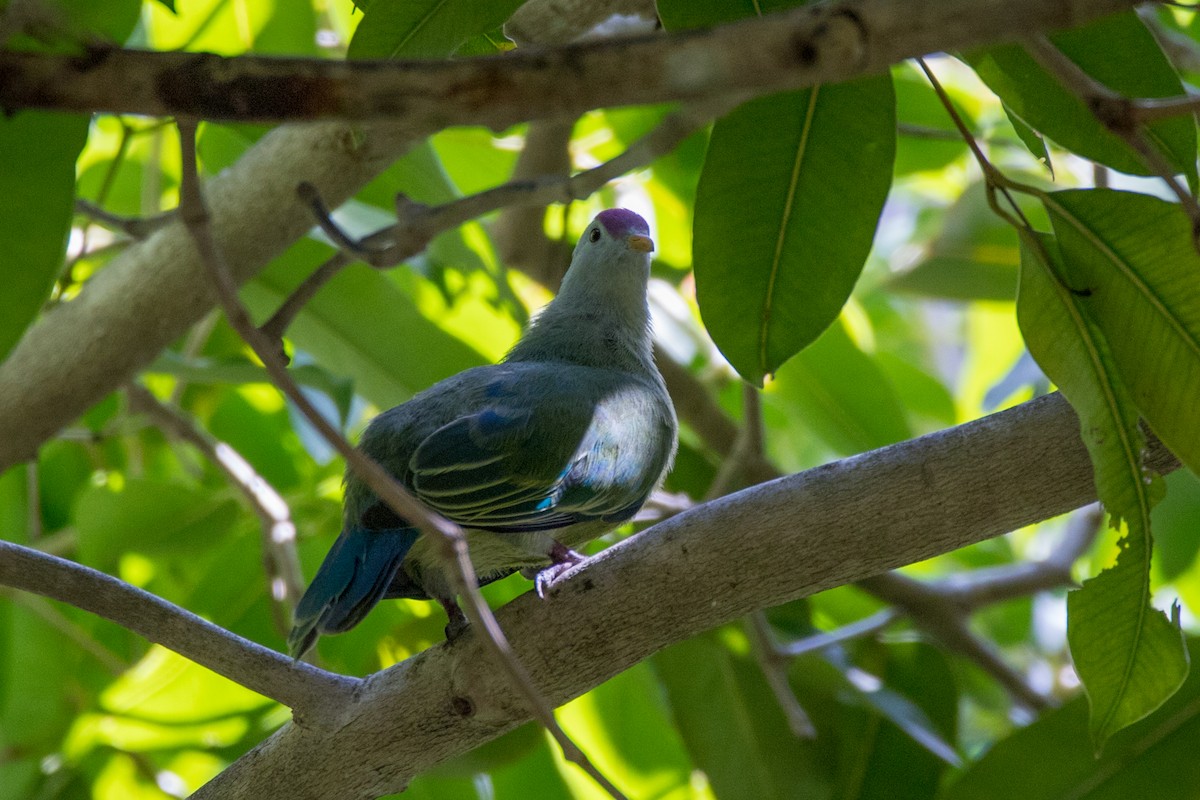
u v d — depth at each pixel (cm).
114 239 1080
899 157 1252
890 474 610
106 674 1066
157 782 1003
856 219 593
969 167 1362
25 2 354
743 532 610
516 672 395
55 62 339
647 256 933
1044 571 1170
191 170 373
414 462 730
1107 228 533
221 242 804
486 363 963
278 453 1205
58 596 589
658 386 916
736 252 603
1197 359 534
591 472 770
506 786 1056
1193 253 527
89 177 1116
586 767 404
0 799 940
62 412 833
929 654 1060
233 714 941
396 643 963
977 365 1426
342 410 916
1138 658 576
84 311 827
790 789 976
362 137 618
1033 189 535
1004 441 608
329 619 685
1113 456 555
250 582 1027
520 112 325
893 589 1109
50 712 964
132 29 591
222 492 980
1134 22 541
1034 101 569
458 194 953
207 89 336
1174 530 1073
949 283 1176
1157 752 800
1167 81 549
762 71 308
